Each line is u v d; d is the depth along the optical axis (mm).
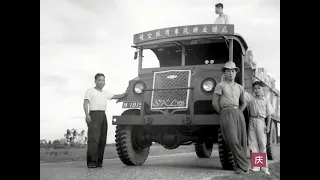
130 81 6617
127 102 6570
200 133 6359
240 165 4934
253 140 5836
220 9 7758
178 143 6336
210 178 4375
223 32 6359
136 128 6574
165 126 6430
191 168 5871
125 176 4562
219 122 5449
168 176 4586
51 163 6820
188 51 7023
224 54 6980
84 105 5953
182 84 6070
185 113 6141
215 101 5172
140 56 7039
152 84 6375
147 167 6023
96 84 6145
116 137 6414
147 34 6961
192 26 6578
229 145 5000
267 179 4941
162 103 6105
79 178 4352
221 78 5855
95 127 5902
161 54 7445
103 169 5562
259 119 5812
